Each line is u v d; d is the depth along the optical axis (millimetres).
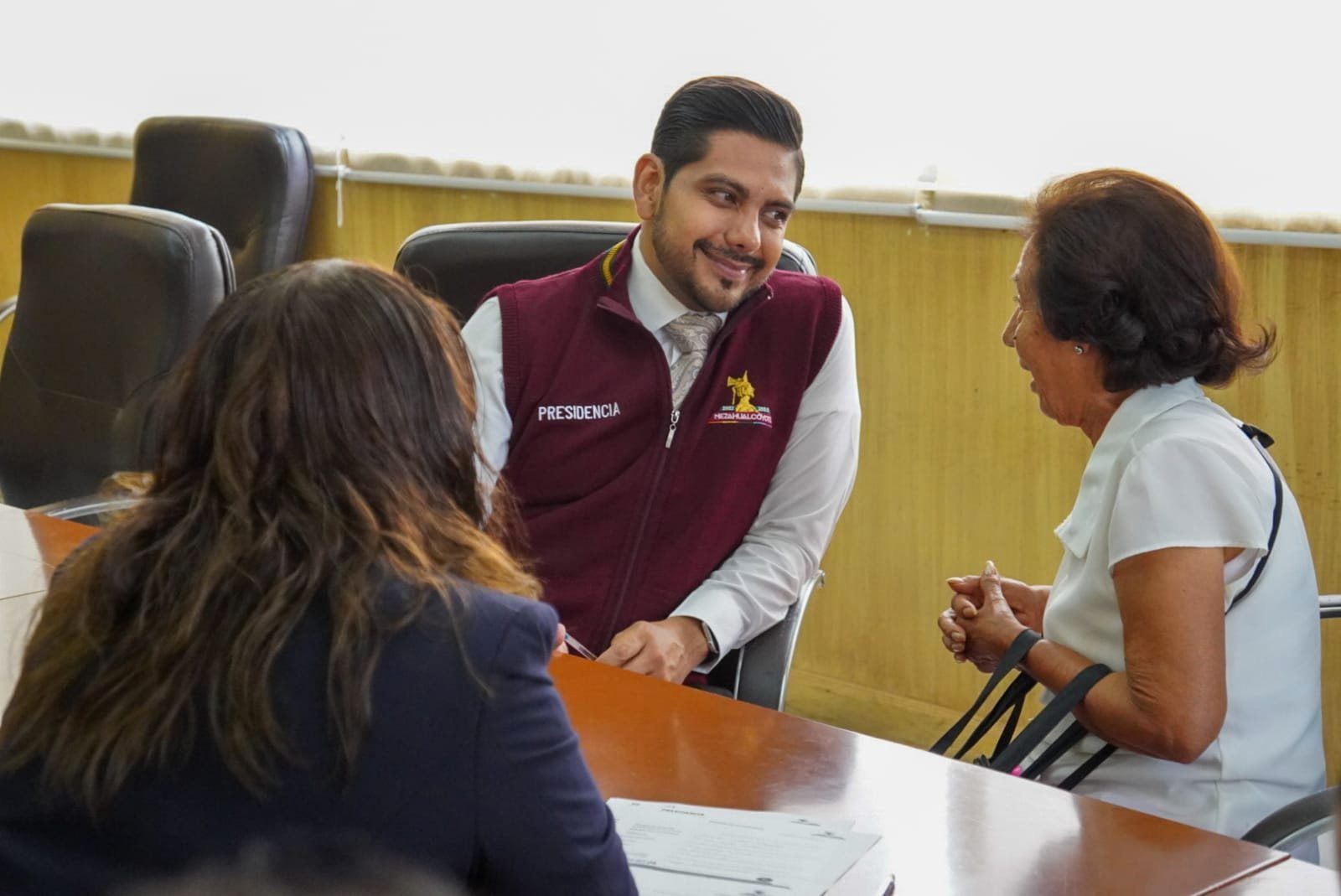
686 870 1105
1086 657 1575
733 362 2041
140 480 980
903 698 3086
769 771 1304
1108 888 1097
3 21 4258
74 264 2459
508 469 2049
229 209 3576
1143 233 1534
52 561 1858
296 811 850
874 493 3025
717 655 1958
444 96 3432
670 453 2016
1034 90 2621
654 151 1992
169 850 856
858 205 2867
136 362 2363
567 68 3211
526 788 879
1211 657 1454
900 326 2908
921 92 2760
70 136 4176
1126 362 1558
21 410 2527
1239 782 1524
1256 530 1480
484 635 882
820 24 2857
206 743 855
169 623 873
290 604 858
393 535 894
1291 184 2369
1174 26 2443
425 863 863
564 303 2039
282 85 3734
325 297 933
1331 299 2381
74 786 872
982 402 2828
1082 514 1602
